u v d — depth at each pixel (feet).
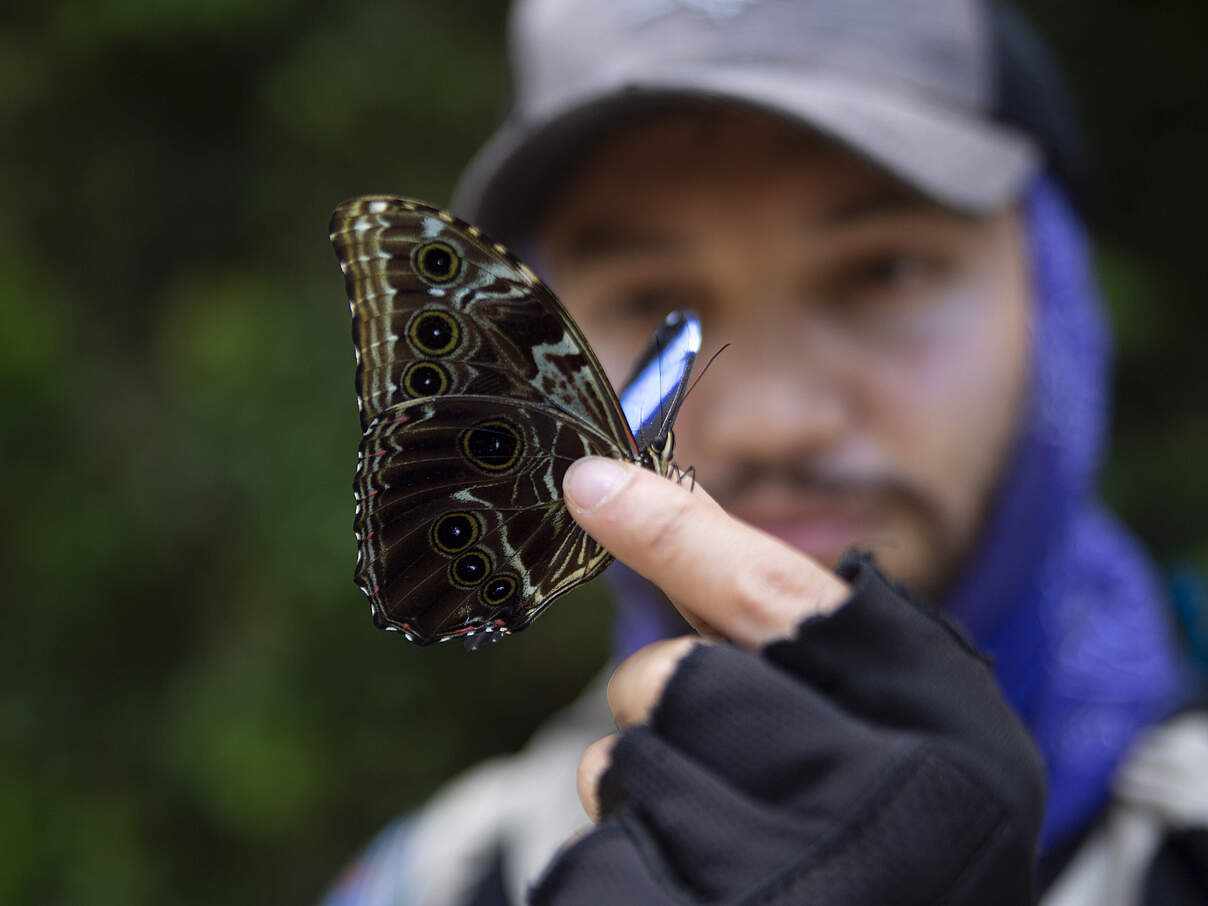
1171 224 4.18
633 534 1.27
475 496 1.33
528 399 1.32
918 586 1.75
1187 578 1.77
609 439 1.33
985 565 1.76
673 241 1.79
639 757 1.25
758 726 1.24
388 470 1.31
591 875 1.24
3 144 4.53
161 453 4.22
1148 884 1.58
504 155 1.83
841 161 1.75
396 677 3.90
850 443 1.73
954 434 1.75
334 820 3.96
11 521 4.15
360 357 1.30
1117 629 1.74
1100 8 4.19
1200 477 3.80
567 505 1.27
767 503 1.74
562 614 3.97
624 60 1.87
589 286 1.85
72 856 3.89
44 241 4.55
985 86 1.86
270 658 3.87
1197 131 4.17
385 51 4.21
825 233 1.76
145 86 4.48
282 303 4.17
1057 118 1.93
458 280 1.31
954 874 1.22
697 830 1.23
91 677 4.17
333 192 4.37
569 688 4.11
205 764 3.78
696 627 1.30
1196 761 1.60
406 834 2.10
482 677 4.05
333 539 3.82
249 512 3.99
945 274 1.77
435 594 1.33
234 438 4.00
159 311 4.55
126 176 4.55
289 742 3.77
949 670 1.26
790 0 1.85
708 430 1.75
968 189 1.73
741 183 1.77
